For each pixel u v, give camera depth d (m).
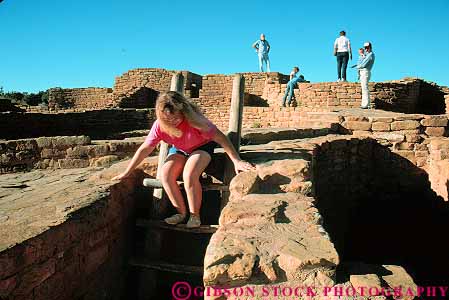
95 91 21.62
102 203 3.81
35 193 4.11
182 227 3.90
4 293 2.53
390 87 14.34
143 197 4.75
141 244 4.74
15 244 2.63
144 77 21.44
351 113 9.85
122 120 14.78
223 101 19.11
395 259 7.81
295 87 15.08
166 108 3.40
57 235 3.07
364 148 8.20
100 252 3.82
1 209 3.48
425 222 8.00
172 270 4.16
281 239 2.59
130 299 4.56
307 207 3.20
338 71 14.32
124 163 5.27
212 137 3.68
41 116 12.85
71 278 3.32
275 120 12.77
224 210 3.04
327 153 7.09
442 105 15.96
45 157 6.16
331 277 2.29
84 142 6.26
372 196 8.33
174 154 3.79
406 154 8.28
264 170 3.90
